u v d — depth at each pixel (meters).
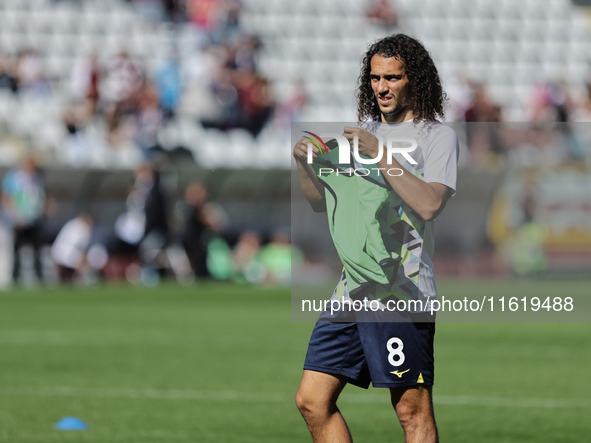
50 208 63.25
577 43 98.00
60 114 79.00
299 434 17.98
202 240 65.00
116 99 75.94
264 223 66.88
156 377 25.67
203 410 20.64
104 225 64.06
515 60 96.00
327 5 94.62
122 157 74.12
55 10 88.94
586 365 28.83
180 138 77.25
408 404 11.45
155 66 79.81
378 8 94.69
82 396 22.39
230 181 66.38
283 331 38.25
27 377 25.45
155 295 55.22
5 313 44.66
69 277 62.41
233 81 78.94
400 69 11.57
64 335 36.28
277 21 93.50
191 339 35.22
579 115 85.88
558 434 18.14
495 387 24.31
